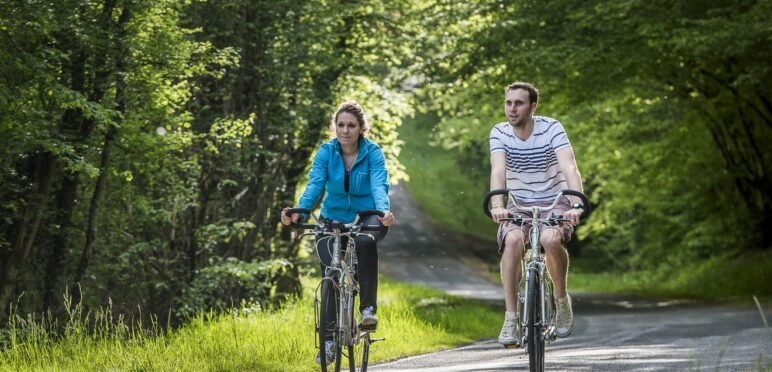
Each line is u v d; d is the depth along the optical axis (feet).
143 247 106.93
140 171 105.29
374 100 154.10
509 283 49.03
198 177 115.14
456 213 483.10
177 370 61.82
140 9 97.96
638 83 203.31
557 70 172.24
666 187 271.08
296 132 134.51
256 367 65.92
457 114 214.69
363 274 52.90
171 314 111.55
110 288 109.60
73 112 98.78
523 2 179.11
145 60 100.94
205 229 113.70
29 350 66.59
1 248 100.89
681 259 303.27
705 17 175.42
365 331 54.13
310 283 147.02
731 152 237.86
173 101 106.63
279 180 129.18
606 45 174.29
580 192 47.34
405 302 134.41
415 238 431.02
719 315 151.02
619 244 352.08
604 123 250.98
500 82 186.29
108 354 66.33
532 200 50.57
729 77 198.70
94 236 102.22
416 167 529.86
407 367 69.82
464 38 176.45
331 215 53.78
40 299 103.76
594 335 108.58
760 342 83.71
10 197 99.96
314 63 128.16
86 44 95.04
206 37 119.96
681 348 80.12
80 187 108.99
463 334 113.91
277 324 84.33
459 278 343.67
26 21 89.25
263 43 124.98
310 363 69.10
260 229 125.70
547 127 49.88
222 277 115.44
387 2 161.07
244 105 124.98
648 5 170.09
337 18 135.44
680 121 237.86
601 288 315.17
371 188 52.75
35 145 92.73
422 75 181.98
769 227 246.47
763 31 163.94
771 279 221.46
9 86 91.56
